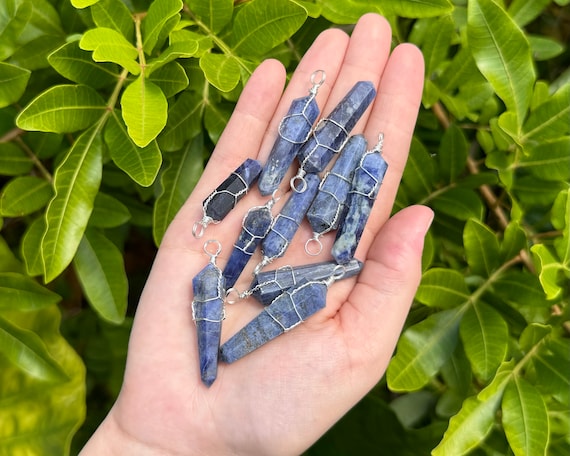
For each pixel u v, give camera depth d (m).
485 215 0.25
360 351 0.18
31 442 0.22
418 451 0.23
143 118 0.16
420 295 0.20
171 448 0.18
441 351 0.20
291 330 0.18
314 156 0.21
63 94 0.18
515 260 0.20
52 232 0.18
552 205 0.21
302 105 0.21
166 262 0.20
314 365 0.18
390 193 0.21
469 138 0.25
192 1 0.19
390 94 0.21
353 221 0.20
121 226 0.24
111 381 0.26
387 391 0.27
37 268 0.20
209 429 0.18
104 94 0.20
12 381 0.22
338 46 0.22
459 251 0.23
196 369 0.19
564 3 0.23
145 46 0.18
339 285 0.20
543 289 0.18
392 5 0.21
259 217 0.20
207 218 0.20
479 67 0.20
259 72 0.20
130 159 0.18
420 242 0.18
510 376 0.19
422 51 0.22
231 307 0.21
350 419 0.24
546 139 0.20
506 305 0.20
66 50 0.17
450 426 0.18
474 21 0.19
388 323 0.18
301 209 0.21
